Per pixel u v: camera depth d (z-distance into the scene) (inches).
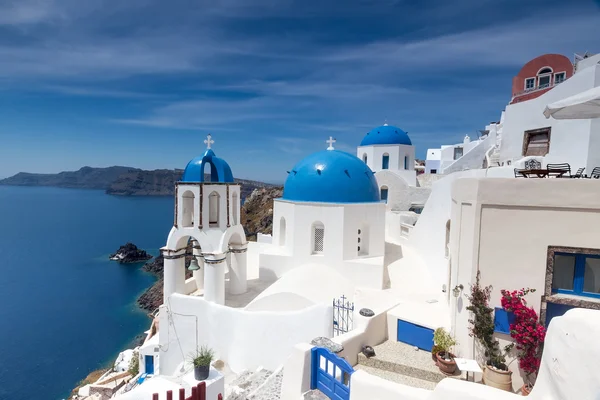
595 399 156.0
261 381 477.1
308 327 501.7
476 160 1120.2
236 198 638.5
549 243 302.8
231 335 553.0
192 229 605.9
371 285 604.1
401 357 376.2
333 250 634.2
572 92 586.9
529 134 684.1
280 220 727.7
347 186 655.1
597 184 282.8
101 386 778.2
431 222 668.1
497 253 323.0
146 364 701.9
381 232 669.3
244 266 653.9
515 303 307.9
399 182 1318.9
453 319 374.6
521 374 315.3
